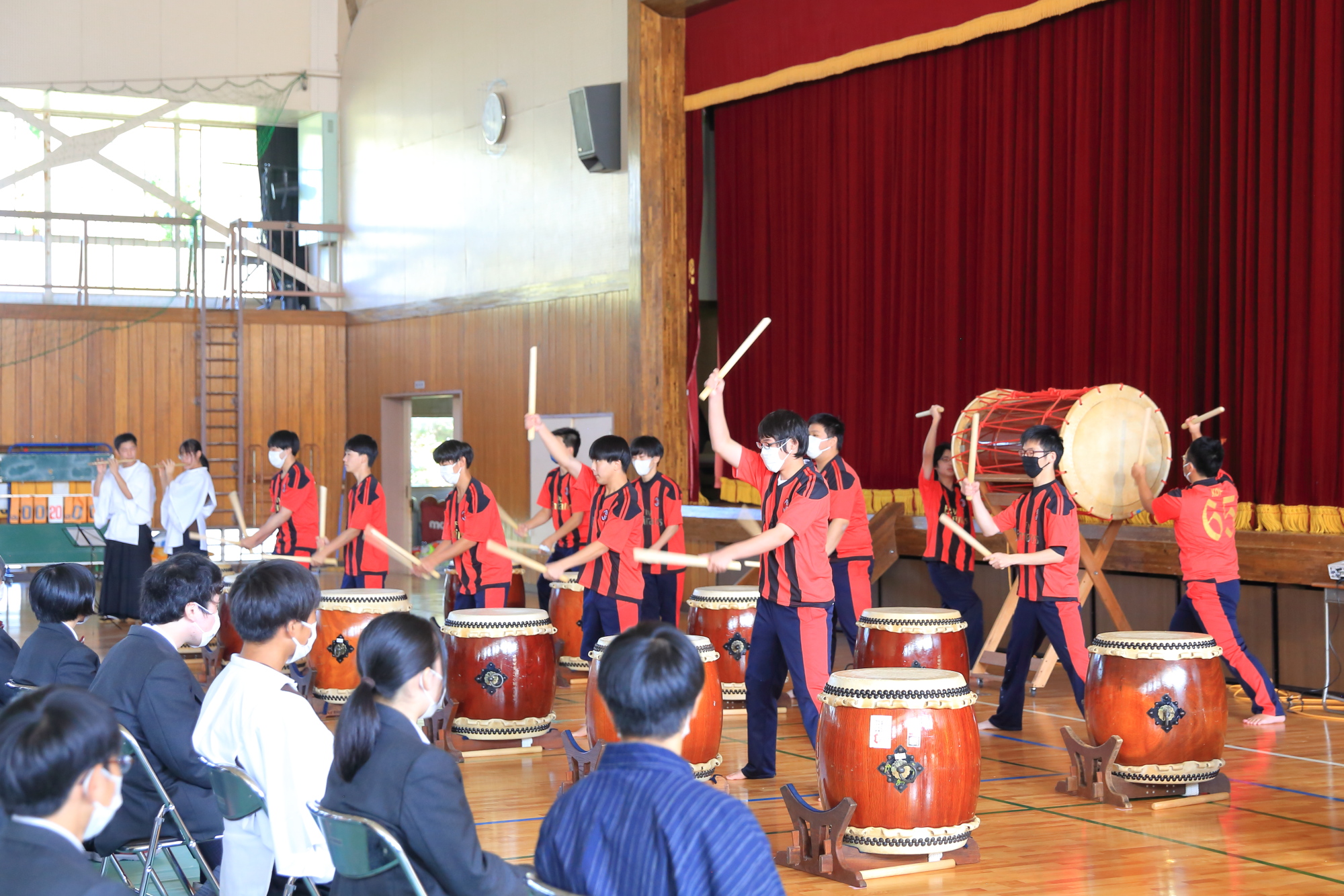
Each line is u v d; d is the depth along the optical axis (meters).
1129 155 7.68
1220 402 7.13
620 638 1.94
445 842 2.25
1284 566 6.59
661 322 10.38
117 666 3.17
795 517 4.41
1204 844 4.02
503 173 12.38
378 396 14.55
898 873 3.69
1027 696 6.79
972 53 8.67
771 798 4.62
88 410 14.16
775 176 10.12
